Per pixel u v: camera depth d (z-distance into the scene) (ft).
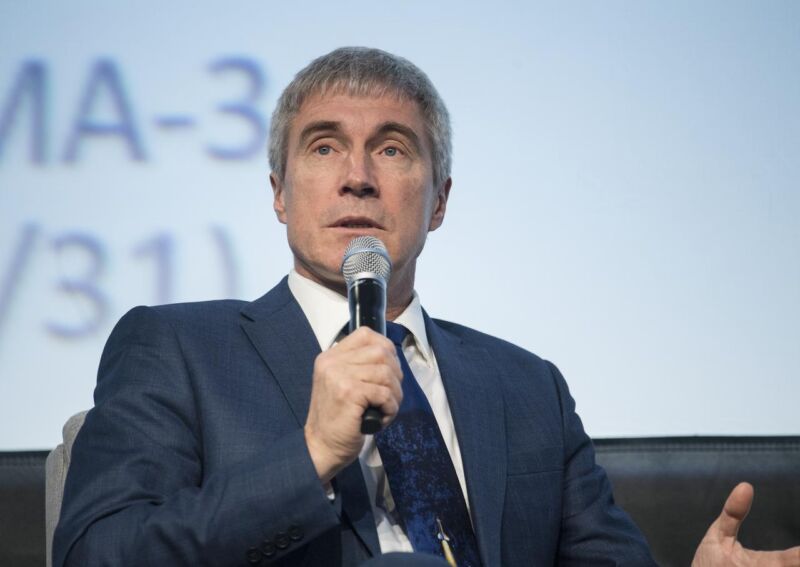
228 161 17.34
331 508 10.44
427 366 13.16
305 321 12.80
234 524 10.40
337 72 13.33
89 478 11.39
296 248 13.03
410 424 12.08
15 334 16.53
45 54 17.44
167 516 10.56
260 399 12.01
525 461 12.97
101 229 16.98
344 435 10.11
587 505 13.47
